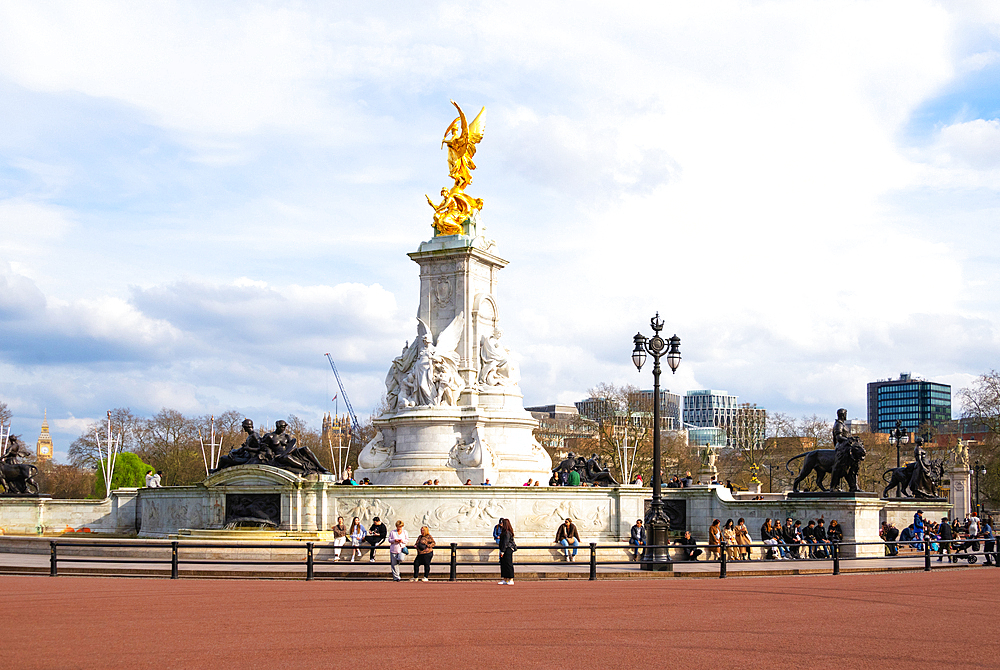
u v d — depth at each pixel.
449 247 71.50
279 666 19.38
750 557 56.47
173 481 143.25
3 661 19.81
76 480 167.25
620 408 142.12
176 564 40.44
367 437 166.00
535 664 19.73
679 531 67.50
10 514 71.31
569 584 38.66
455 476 65.62
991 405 117.25
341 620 26.31
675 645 22.27
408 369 71.00
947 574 46.78
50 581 39.25
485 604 30.36
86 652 20.94
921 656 21.14
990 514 115.56
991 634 24.58
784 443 157.62
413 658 20.38
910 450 168.62
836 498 63.41
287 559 51.19
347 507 58.88
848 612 29.02
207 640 22.70
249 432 62.47
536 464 69.88
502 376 70.88
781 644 22.56
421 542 39.75
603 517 62.41
